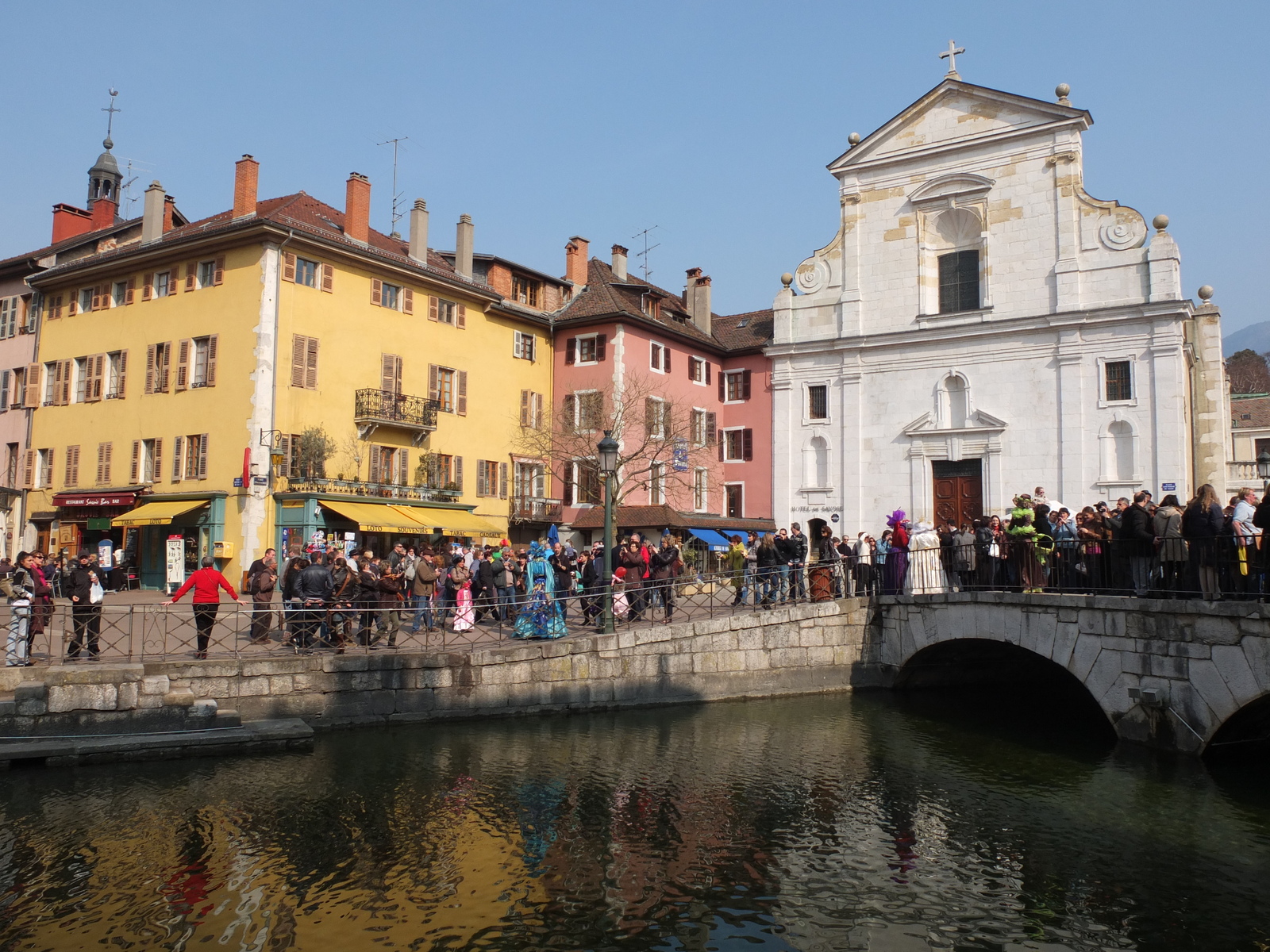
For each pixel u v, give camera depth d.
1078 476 30.56
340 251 28.92
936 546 20.88
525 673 16.42
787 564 20.95
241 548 26.41
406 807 11.44
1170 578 13.95
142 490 28.80
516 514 35.31
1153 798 12.20
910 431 33.66
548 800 11.95
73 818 10.67
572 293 39.97
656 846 10.45
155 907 8.46
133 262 30.11
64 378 32.06
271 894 8.81
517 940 8.05
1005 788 12.91
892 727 17.02
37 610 13.89
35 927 8.02
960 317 33.09
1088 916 8.74
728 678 18.88
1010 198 32.53
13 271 34.34
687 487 36.53
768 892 9.24
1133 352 30.03
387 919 8.37
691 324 42.62
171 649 15.82
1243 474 33.97
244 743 13.39
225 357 27.67
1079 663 15.69
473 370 34.25
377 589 16.08
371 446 29.78
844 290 35.50
